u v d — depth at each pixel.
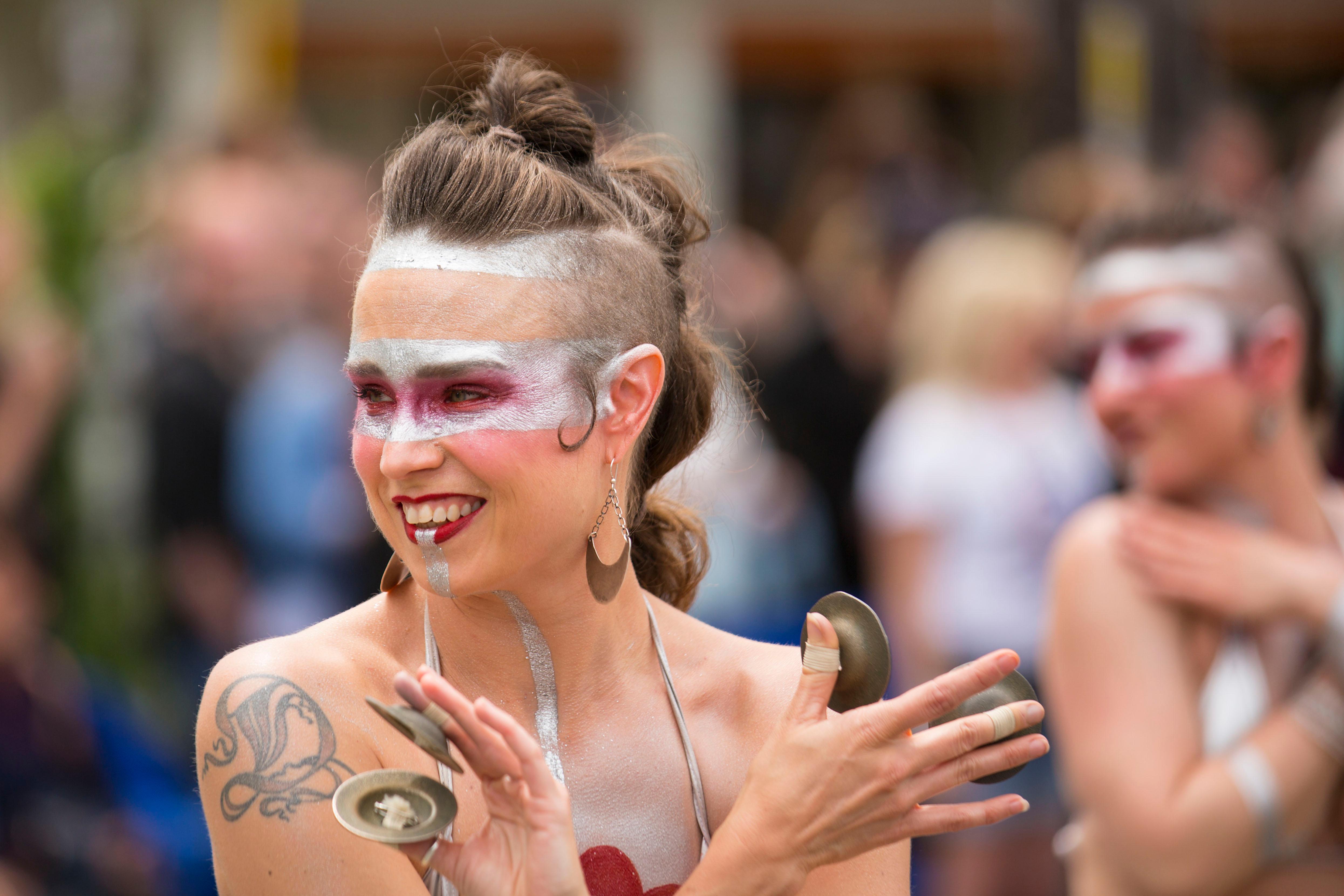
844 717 6.59
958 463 17.08
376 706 6.03
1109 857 10.09
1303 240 19.91
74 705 15.69
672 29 32.38
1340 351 16.23
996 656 6.46
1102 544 10.45
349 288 20.20
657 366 7.14
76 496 20.67
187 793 16.78
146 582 19.77
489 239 6.71
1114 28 23.31
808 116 33.34
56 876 14.96
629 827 7.20
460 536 6.70
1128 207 11.18
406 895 6.62
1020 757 6.63
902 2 33.19
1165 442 10.48
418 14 31.95
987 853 16.48
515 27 32.28
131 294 20.92
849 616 6.79
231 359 19.39
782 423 21.27
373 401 6.84
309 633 7.16
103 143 24.92
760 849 6.54
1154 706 10.05
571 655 7.22
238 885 6.70
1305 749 9.73
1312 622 9.88
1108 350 10.67
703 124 32.69
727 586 18.66
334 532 18.58
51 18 28.14
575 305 6.81
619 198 7.35
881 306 21.98
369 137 32.28
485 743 6.03
